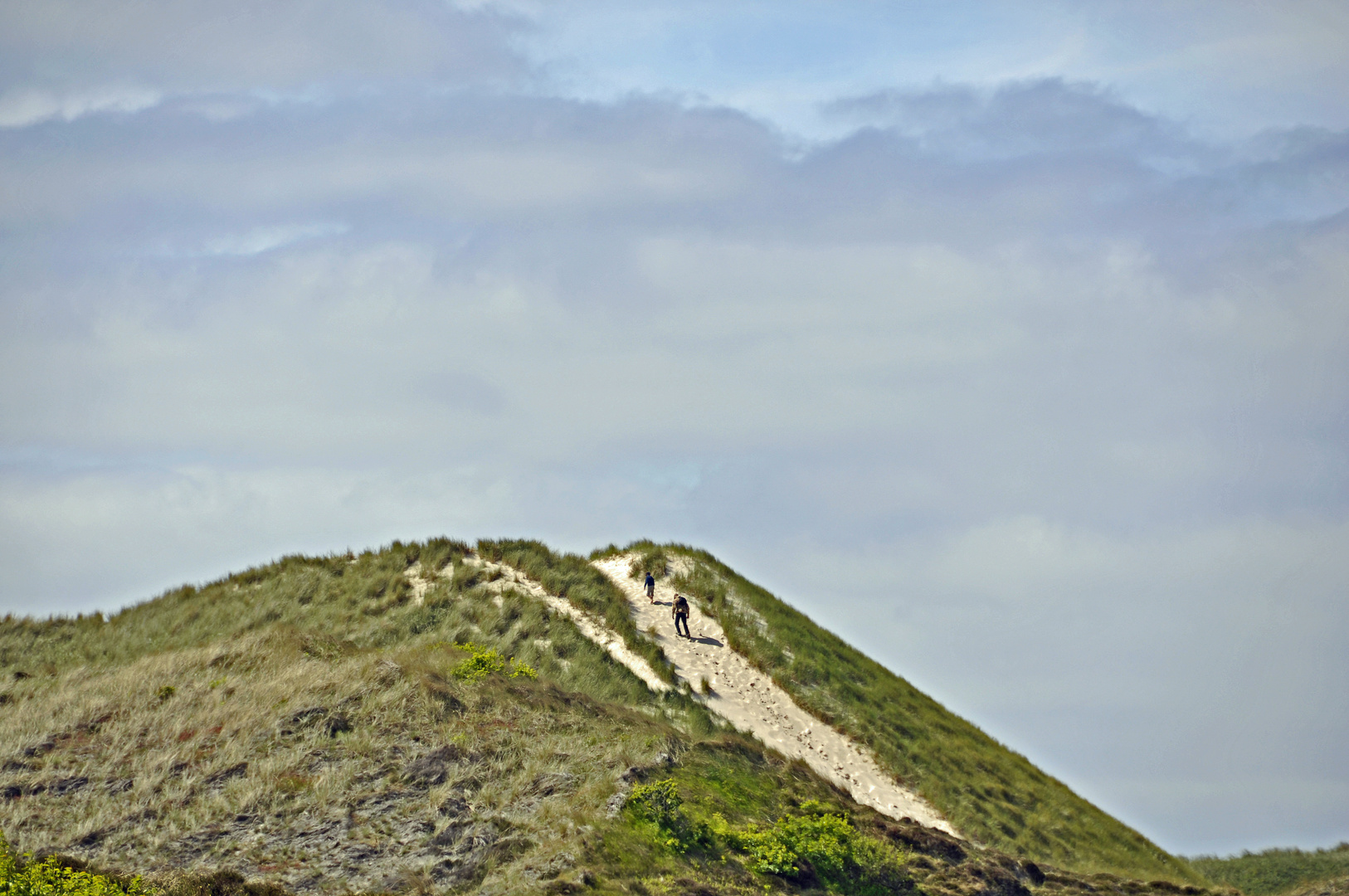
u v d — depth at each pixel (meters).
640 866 18.16
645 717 26.94
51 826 17.55
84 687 25.06
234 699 23.41
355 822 18.34
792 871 19.72
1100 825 32.19
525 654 31.39
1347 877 31.83
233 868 16.64
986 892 21.38
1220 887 29.59
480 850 17.78
